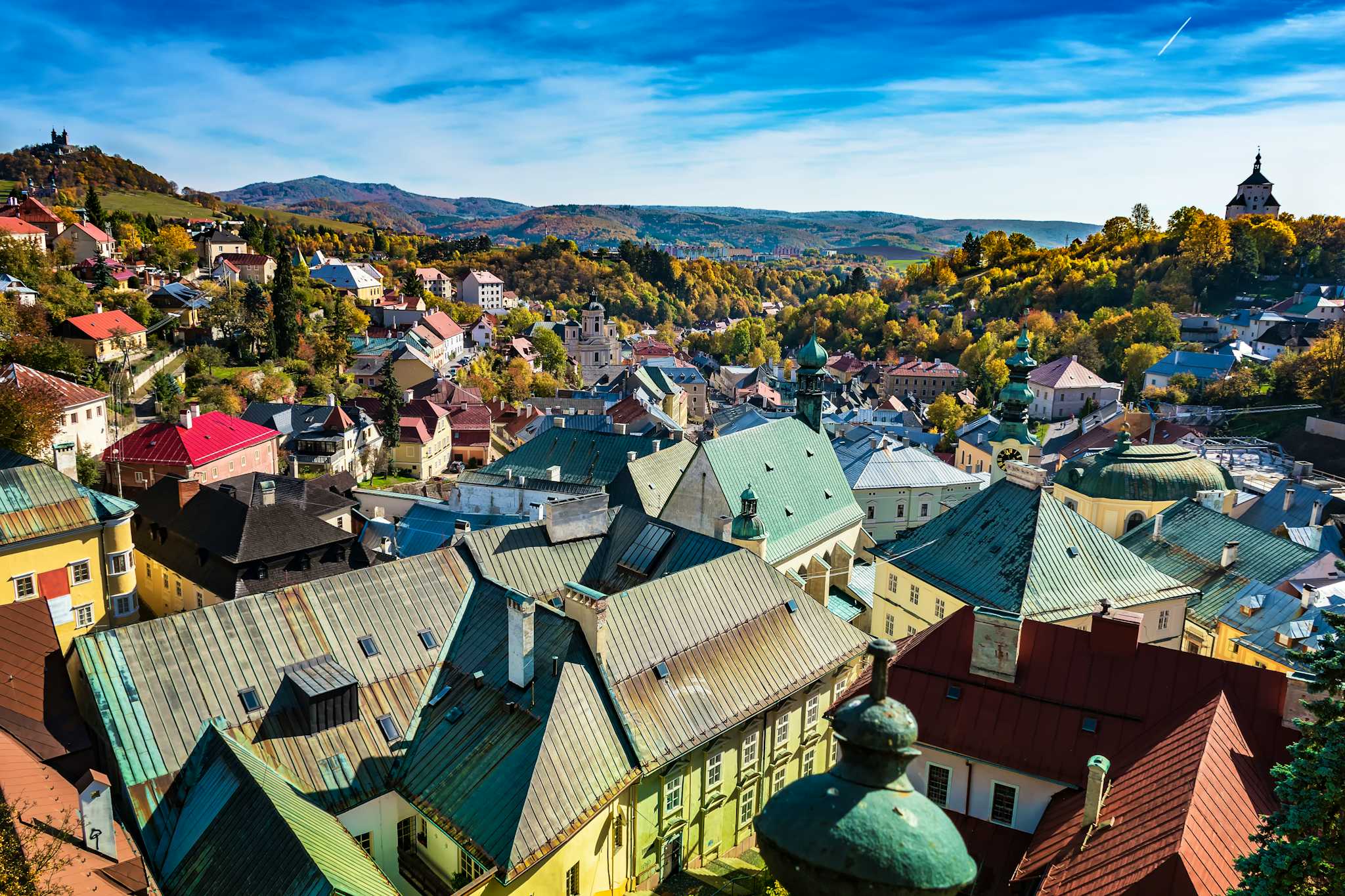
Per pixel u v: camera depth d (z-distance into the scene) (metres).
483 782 45.50
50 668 45.88
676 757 49.78
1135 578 61.06
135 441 116.56
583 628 51.16
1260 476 117.31
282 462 148.75
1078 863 35.00
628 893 49.75
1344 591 61.97
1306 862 26.41
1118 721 42.84
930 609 64.06
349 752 47.09
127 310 184.25
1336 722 27.83
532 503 96.00
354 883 35.50
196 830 40.03
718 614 57.75
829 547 87.88
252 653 47.72
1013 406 105.88
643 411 167.88
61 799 38.25
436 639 54.16
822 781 8.15
